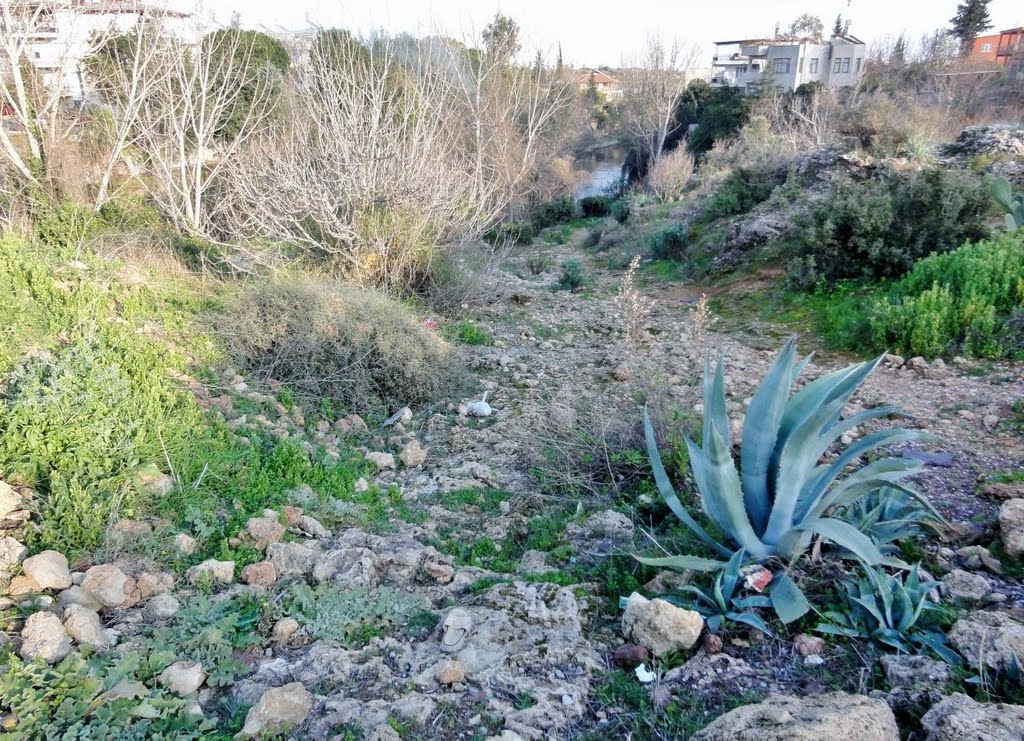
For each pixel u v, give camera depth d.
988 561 3.47
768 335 9.07
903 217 9.65
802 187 13.62
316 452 5.00
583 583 3.60
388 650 2.97
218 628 2.89
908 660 2.77
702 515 4.26
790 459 3.35
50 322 5.59
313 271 9.51
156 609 3.00
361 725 2.49
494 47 32.31
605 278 14.93
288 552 3.52
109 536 3.35
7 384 4.29
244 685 2.66
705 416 3.56
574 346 8.80
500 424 6.01
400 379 6.56
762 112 32.56
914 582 3.13
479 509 4.63
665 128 38.19
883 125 15.08
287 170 9.39
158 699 2.43
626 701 2.74
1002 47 53.22
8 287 5.81
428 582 3.62
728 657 2.89
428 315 9.65
